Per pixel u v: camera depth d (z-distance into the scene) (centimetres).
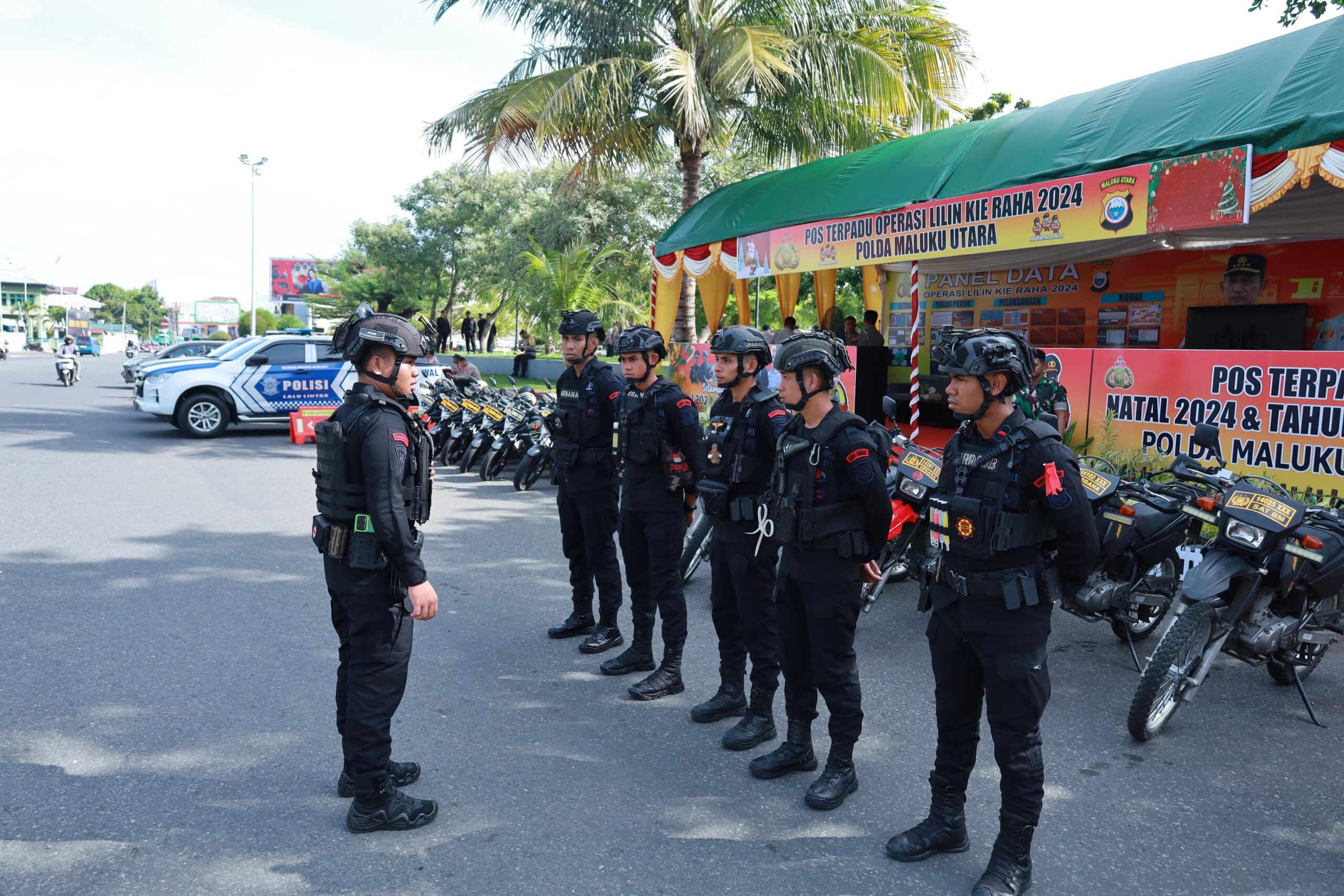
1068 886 288
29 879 276
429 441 316
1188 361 719
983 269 1300
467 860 293
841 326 1555
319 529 306
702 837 310
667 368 1396
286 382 1456
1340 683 477
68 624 514
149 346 9256
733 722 411
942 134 984
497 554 713
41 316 10275
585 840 307
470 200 3528
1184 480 484
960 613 285
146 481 1002
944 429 1256
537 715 411
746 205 1205
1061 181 761
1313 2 1167
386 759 309
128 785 336
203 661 462
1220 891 287
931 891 282
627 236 2705
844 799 338
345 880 280
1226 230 934
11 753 358
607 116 1332
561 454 488
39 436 1379
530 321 2902
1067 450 277
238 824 311
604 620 498
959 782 301
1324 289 949
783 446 341
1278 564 424
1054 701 446
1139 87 797
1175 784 360
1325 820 333
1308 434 646
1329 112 595
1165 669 387
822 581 333
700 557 648
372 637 305
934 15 1337
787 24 1332
